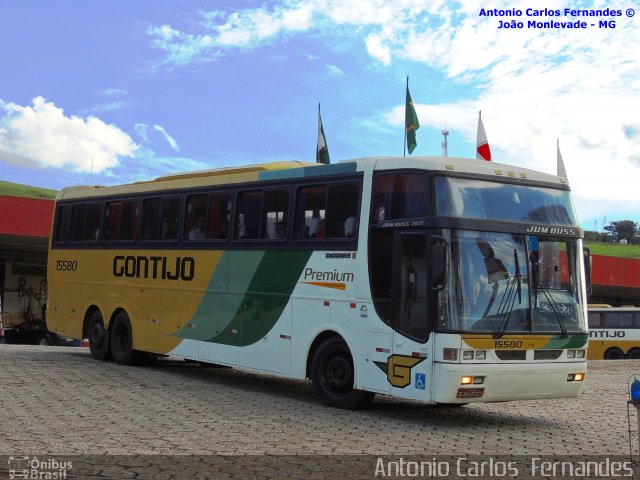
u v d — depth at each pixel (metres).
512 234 11.49
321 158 28.38
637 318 40.59
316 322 12.66
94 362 18.06
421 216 11.20
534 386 11.27
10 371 15.41
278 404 12.65
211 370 18.08
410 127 27.36
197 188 15.71
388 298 11.50
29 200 38.81
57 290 19.91
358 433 10.15
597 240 142.50
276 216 13.73
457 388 10.62
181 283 15.80
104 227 18.41
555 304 11.63
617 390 17.72
